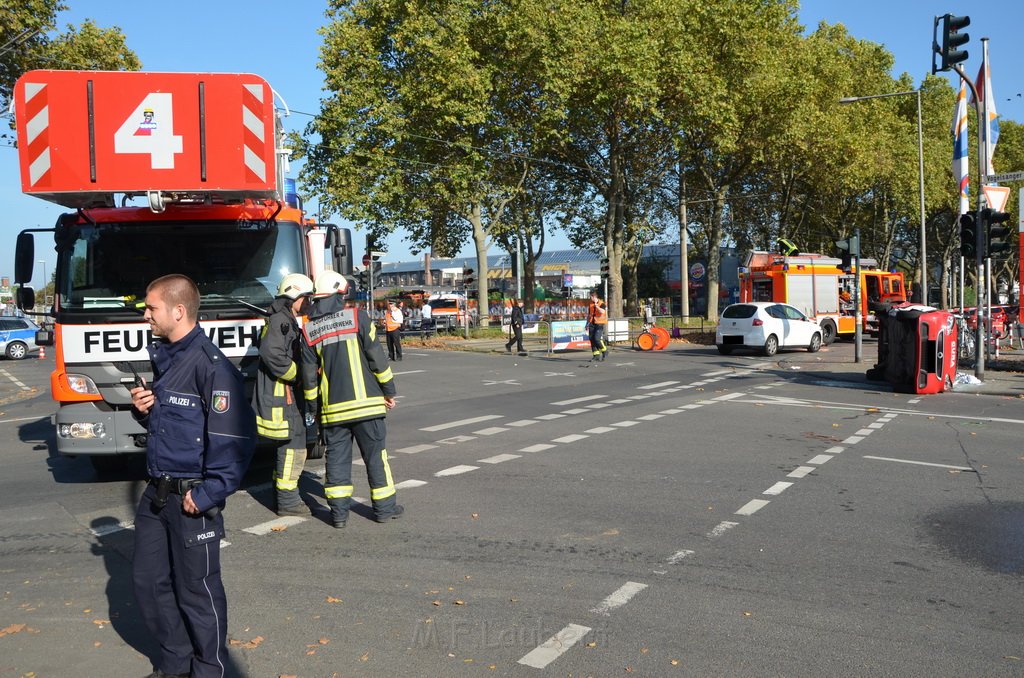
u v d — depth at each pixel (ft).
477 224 134.00
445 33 109.70
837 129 132.67
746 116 128.47
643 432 36.29
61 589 17.24
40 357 115.55
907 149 154.51
